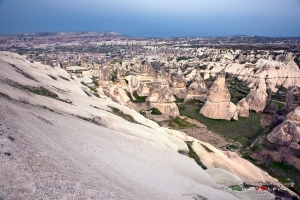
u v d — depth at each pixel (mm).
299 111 43500
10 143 12328
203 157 32250
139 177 17734
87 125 24703
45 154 13016
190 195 18906
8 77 31094
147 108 58406
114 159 18984
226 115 57562
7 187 9422
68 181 11320
